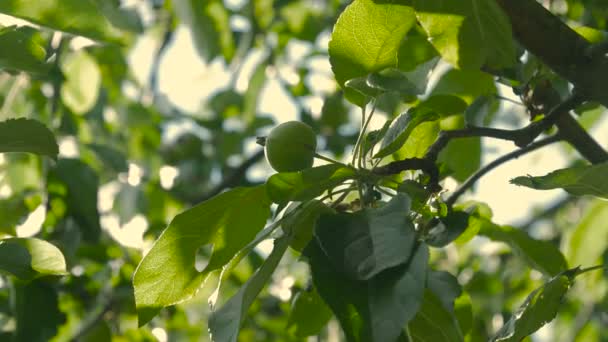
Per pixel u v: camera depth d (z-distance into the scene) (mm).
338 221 939
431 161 994
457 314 1087
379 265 916
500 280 1592
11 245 1069
